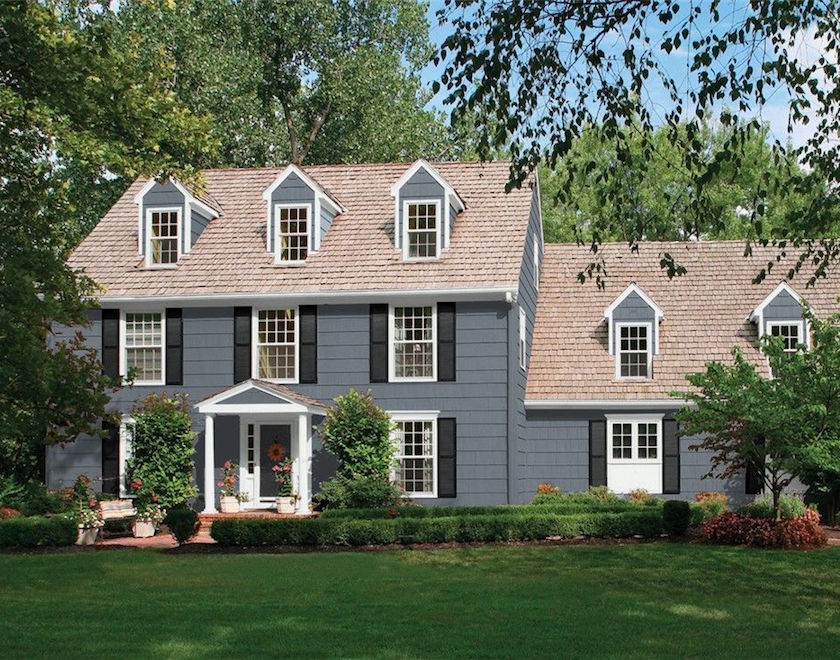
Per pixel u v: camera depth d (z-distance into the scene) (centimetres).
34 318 1648
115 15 4094
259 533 2327
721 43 1270
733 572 1917
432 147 4919
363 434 2994
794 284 3553
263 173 3628
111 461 3216
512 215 3303
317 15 4684
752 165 4541
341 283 3166
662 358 3412
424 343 3144
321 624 1432
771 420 2161
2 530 2395
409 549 2242
